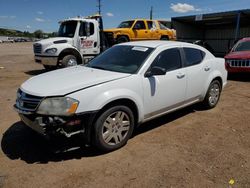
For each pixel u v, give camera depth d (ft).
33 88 11.64
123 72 13.32
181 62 15.60
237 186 9.61
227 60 30.01
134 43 15.97
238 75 30.55
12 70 40.81
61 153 12.02
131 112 12.60
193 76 16.20
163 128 15.15
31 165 11.02
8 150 12.33
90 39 38.99
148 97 13.35
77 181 9.91
